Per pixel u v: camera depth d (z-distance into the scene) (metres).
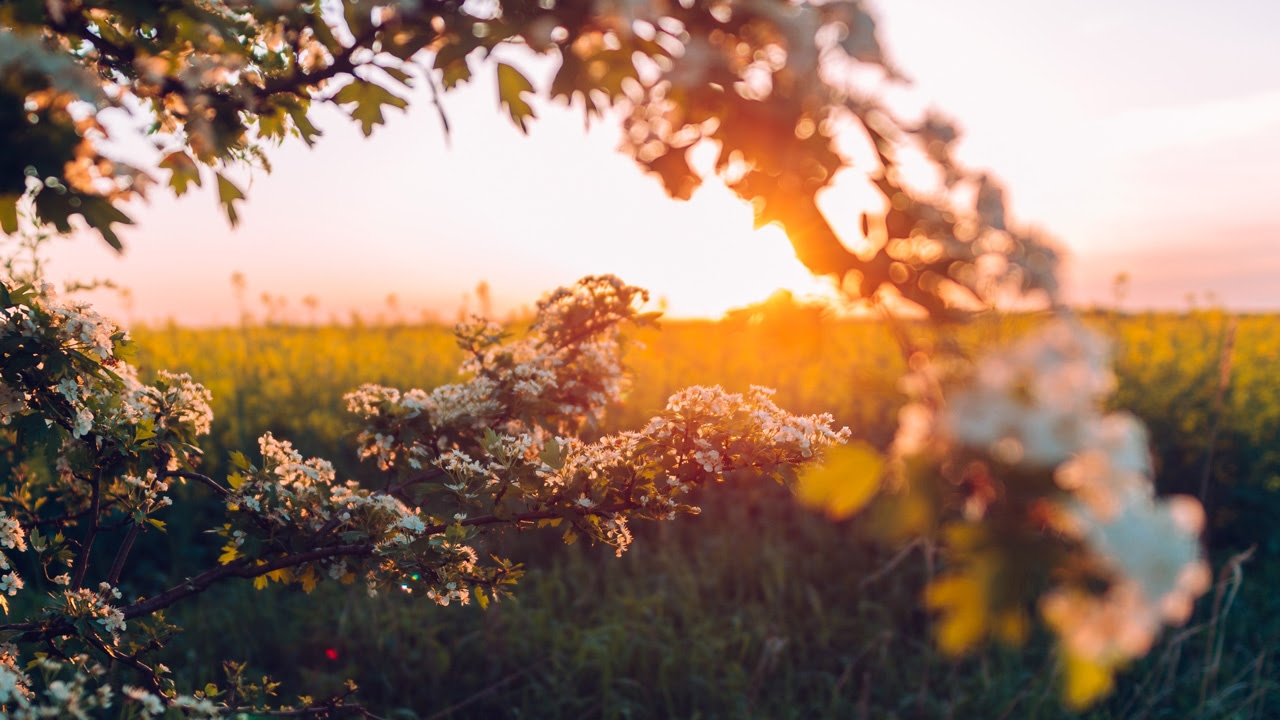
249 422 6.39
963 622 0.79
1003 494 0.81
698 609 5.02
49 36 1.41
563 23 1.22
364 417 2.97
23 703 1.39
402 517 2.39
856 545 5.50
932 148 0.94
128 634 2.34
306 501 2.52
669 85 1.07
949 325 0.91
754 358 7.30
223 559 2.45
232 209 1.91
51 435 2.00
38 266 2.28
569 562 5.65
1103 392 0.82
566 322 3.25
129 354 2.29
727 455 2.28
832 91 0.96
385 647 4.70
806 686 4.60
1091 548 0.79
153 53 1.54
